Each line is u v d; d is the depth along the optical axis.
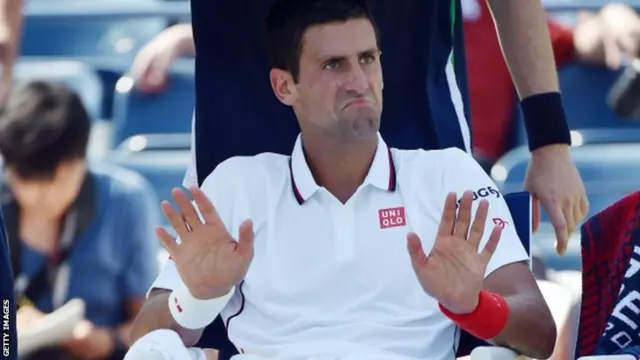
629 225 12.54
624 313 12.16
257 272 12.68
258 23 13.88
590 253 12.95
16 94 20.11
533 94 14.22
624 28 23.97
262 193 12.97
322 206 12.79
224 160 13.84
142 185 20.38
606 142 23.52
